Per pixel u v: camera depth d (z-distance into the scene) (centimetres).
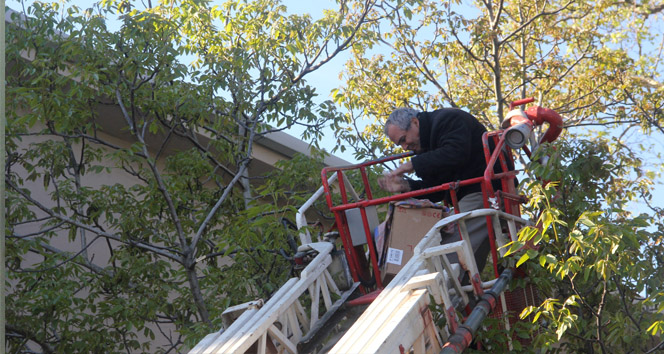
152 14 848
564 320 551
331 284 514
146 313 838
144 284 877
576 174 605
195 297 838
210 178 951
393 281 431
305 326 481
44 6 850
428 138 577
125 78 866
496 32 1416
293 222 705
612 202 566
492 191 525
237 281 805
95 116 896
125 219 861
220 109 940
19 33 845
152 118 987
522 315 549
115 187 887
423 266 460
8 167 873
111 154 840
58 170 898
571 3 1444
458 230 546
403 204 531
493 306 479
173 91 848
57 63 842
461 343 411
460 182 530
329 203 548
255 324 429
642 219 576
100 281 866
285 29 1002
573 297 567
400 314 387
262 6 1025
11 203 815
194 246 855
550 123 622
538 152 598
